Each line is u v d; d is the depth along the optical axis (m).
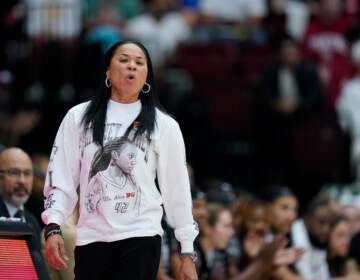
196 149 27.12
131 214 10.20
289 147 26.55
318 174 26.42
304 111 26.88
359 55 29.41
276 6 30.11
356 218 21.06
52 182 10.38
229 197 19.31
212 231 17.27
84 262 10.22
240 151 27.44
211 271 17.20
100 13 29.14
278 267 16.39
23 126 26.20
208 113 27.61
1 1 29.38
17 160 14.10
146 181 10.34
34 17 29.00
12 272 9.82
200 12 30.59
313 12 30.31
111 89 10.62
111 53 10.59
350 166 26.61
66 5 28.83
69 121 10.52
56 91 28.05
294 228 19.41
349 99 28.47
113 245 10.13
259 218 18.55
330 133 26.52
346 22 30.28
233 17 30.52
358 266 19.27
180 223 10.51
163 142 10.45
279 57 27.30
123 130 10.39
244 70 29.05
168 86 28.02
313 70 27.33
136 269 10.08
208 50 29.23
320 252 19.25
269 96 27.00
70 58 28.34
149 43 29.23
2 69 28.53
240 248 18.45
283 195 19.28
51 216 10.25
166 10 30.17
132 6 31.27
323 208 19.34
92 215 10.23
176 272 14.72
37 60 28.45
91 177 10.28
